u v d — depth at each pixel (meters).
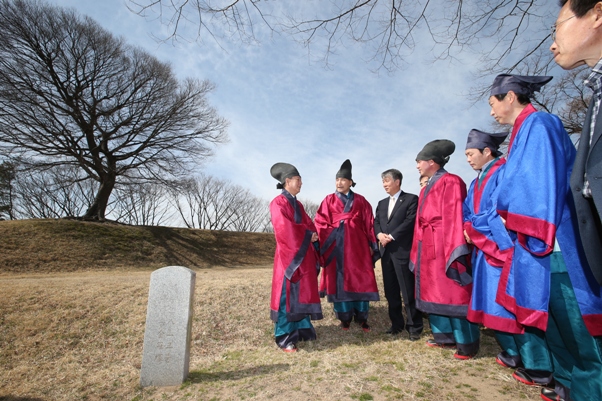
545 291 1.96
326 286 4.77
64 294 6.06
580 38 1.44
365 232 4.90
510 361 3.19
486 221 3.00
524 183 2.03
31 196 35.22
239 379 3.35
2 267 14.11
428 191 3.92
